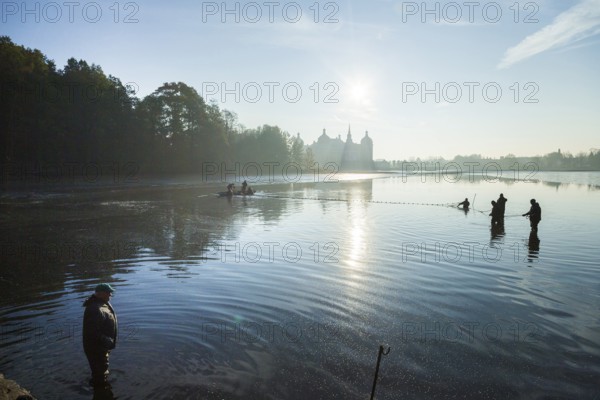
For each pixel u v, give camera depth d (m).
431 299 10.02
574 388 6.09
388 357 6.97
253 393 5.81
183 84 85.69
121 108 74.81
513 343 7.55
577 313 9.11
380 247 16.42
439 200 40.22
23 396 5.35
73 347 7.19
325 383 6.12
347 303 9.68
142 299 9.80
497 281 11.55
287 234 19.53
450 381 6.23
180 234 19.27
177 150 83.75
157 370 6.41
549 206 33.97
